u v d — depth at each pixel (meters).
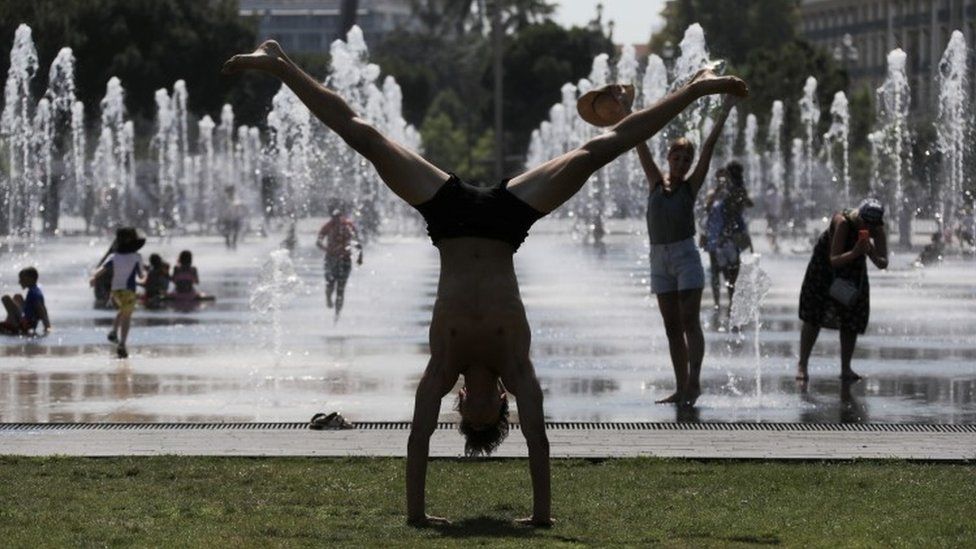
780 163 134.88
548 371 36.22
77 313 53.53
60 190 137.50
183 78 175.00
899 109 105.12
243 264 87.50
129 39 169.38
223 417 28.77
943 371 36.22
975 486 21.80
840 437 26.27
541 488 19.41
